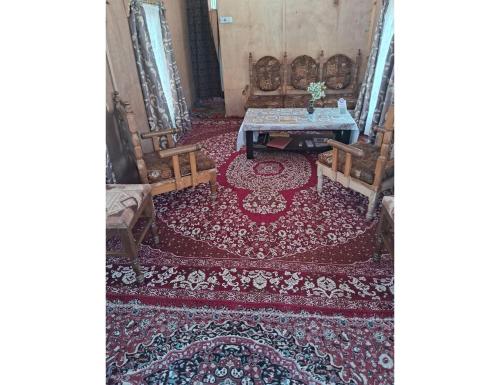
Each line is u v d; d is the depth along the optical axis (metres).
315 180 2.94
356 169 2.27
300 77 4.55
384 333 1.51
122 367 1.39
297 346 1.46
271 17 4.31
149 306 1.68
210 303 1.69
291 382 1.32
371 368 1.36
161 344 1.49
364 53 4.39
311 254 2.02
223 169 3.19
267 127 3.02
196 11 5.00
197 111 5.22
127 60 2.68
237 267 1.93
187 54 5.07
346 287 1.76
